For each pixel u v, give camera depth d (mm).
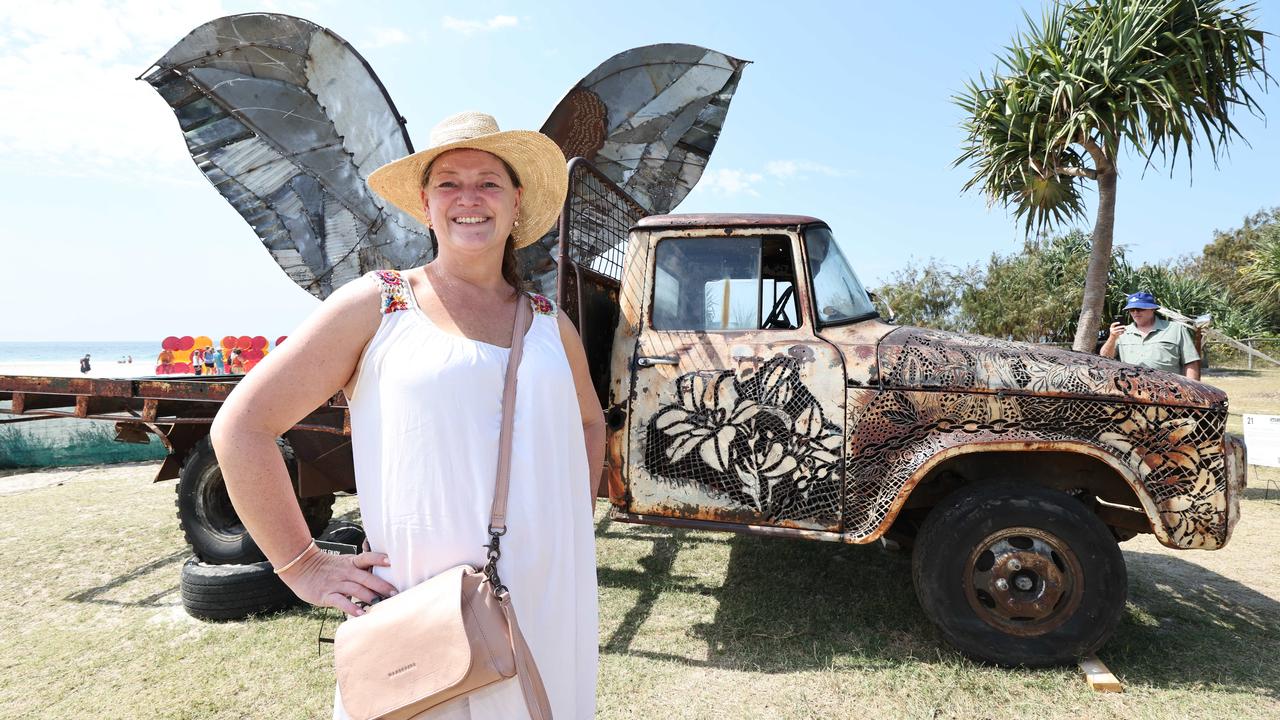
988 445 2715
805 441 2943
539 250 5520
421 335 1205
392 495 1164
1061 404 2742
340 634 1088
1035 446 2691
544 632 1211
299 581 1165
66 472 7387
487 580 1104
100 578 4059
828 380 2947
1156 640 3025
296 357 1155
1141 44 6555
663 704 2576
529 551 1189
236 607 3375
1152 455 2648
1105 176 7020
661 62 5348
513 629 1103
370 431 1204
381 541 1203
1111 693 2600
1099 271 7191
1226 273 36969
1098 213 7148
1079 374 2752
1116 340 5789
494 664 1052
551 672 1223
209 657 2986
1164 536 2613
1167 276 19750
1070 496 2730
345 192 5234
